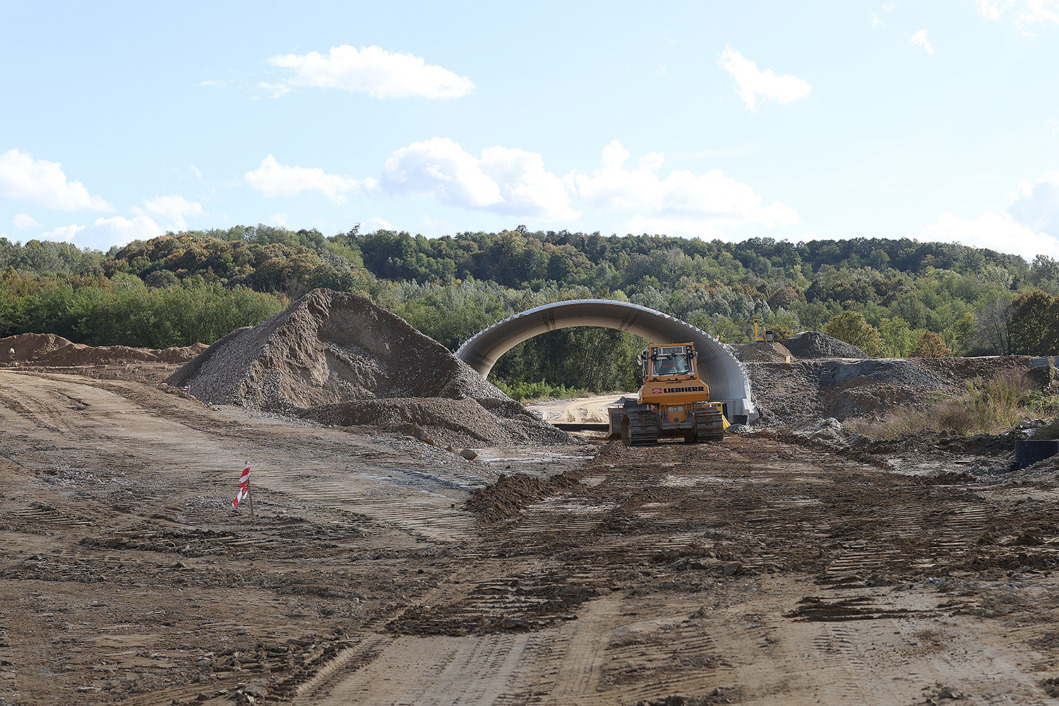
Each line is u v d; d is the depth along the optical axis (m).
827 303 159.75
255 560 10.80
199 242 160.25
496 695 5.27
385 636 7.14
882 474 19.14
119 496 15.66
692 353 30.80
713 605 7.20
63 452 20.66
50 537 12.31
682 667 5.40
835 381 53.00
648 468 21.78
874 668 4.93
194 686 5.92
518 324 51.50
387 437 24.66
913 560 8.49
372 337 40.88
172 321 83.94
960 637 5.39
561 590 8.37
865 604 6.61
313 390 37.25
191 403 31.88
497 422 32.31
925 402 41.94
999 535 9.58
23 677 6.17
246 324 85.94
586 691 5.14
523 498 16.27
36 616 7.96
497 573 9.61
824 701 4.45
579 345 86.81
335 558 10.88
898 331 122.88
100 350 62.06
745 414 44.72
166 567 10.25
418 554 10.98
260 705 5.41
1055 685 4.28
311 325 39.59
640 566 9.38
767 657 5.40
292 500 15.52
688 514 13.62
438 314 103.75
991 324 97.88
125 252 165.75
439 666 6.10
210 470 18.77
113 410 28.75
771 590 7.68
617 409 32.56
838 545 9.80
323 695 5.58
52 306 86.06
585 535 11.98
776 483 17.84
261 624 7.63
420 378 40.06
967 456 21.80
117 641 7.09
